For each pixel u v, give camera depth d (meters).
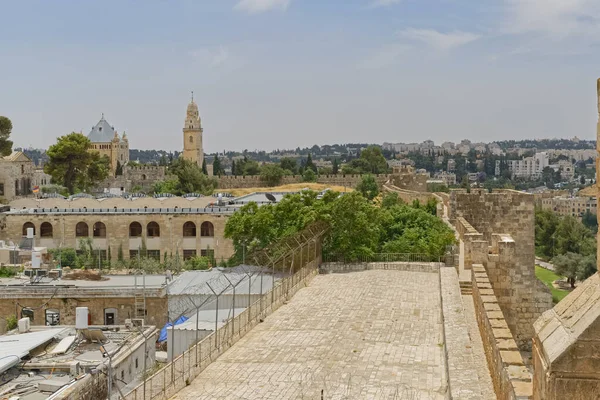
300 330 43.03
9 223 108.56
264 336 41.62
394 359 35.59
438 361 34.97
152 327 60.16
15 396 42.12
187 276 73.75
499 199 54.00
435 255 69.19
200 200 113.50
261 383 31.70
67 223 108.75
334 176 197.25
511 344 18.92
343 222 70.56
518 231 53.97
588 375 8.74
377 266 68.06
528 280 39.78
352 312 48.16
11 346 50.81
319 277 64.06
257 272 59.31
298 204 76.50
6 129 173.75
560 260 130.75
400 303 51.09
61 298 72.19
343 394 29.77
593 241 151.38
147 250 109.00
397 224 74.12
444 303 39.75
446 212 84.06
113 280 77.38
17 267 87.81
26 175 158.50
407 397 29.06
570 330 9.02
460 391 20.88
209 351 35.59
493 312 24.55
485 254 39.47
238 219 78.94
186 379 31.81
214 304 63.84
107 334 57.59
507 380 15.28
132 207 111.62
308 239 63.97
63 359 49.56
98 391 44.62
